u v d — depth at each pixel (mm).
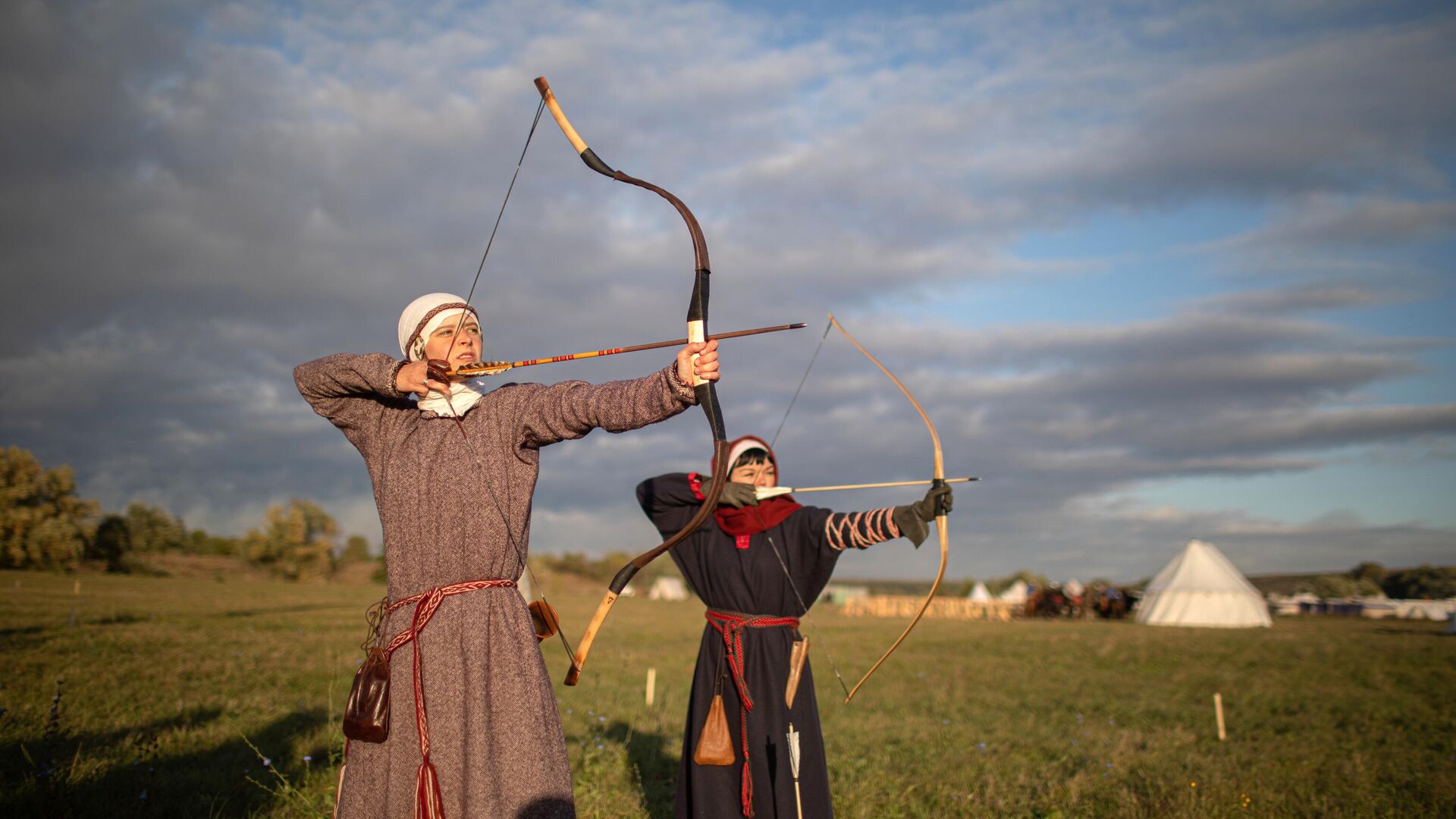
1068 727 9039
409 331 3035
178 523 74312
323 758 5891
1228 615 33500
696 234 3180
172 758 5617
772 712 3953
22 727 5992
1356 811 5566
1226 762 7000
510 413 2881
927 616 39875
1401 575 64812
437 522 2787
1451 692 12250
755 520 4070
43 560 51594
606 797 5352
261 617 19844
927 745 7730
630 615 28703
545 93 3467
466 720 2658
